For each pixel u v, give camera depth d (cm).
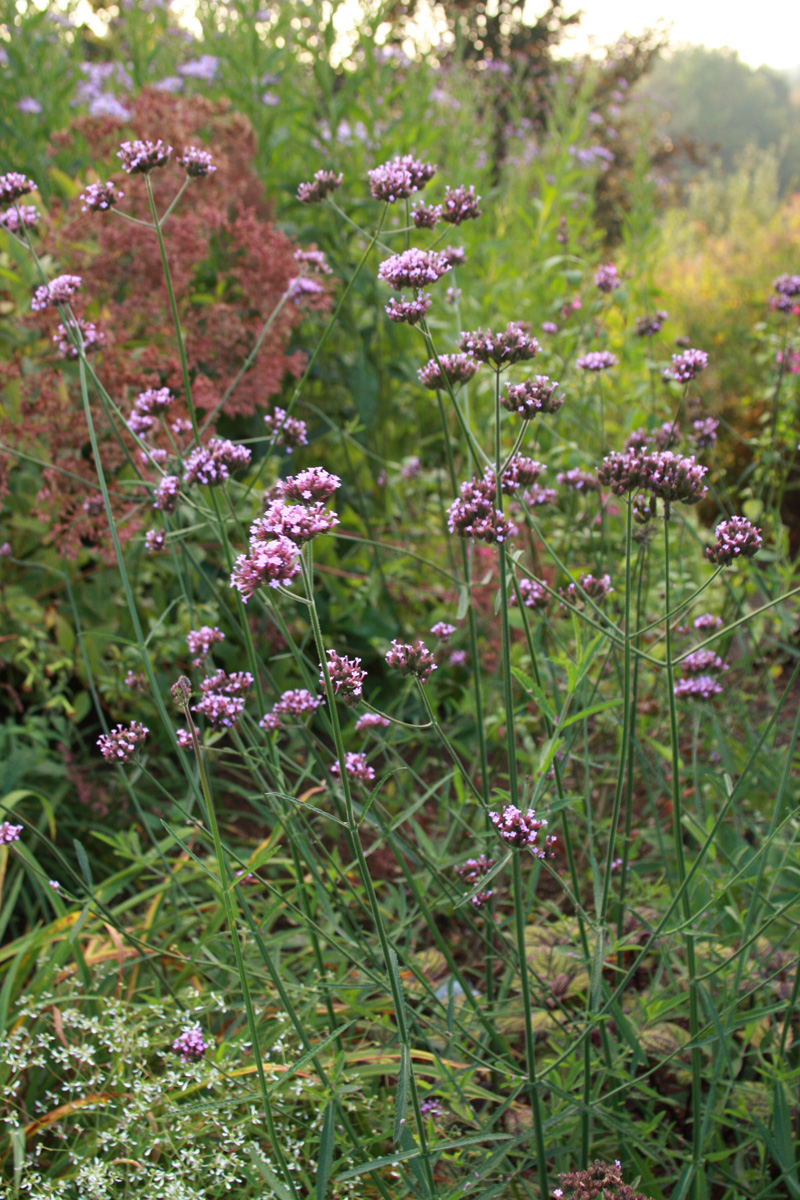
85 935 247
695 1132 173
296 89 475
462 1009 198
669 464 170
